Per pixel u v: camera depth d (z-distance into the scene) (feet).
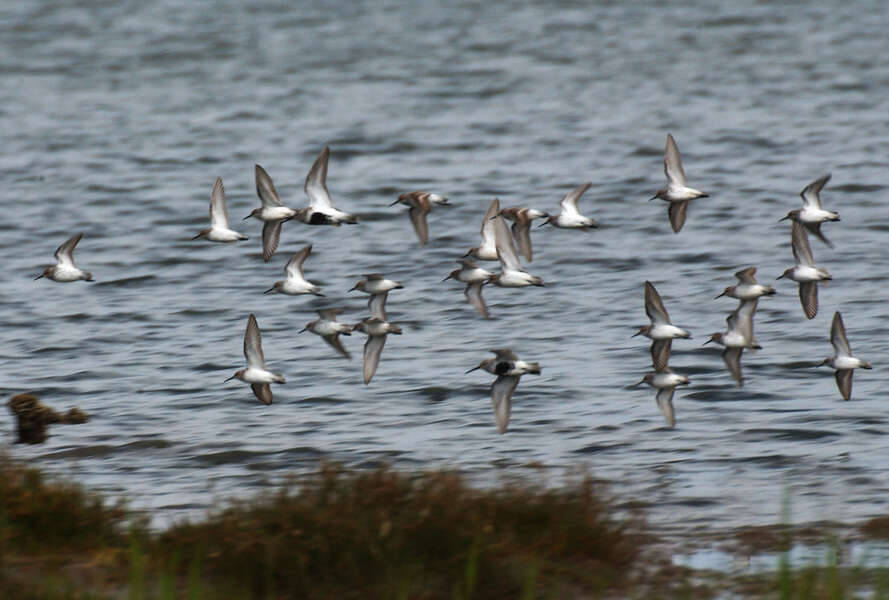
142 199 153.89
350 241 133.69
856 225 132.77
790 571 53.78
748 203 143.95
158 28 286.87
